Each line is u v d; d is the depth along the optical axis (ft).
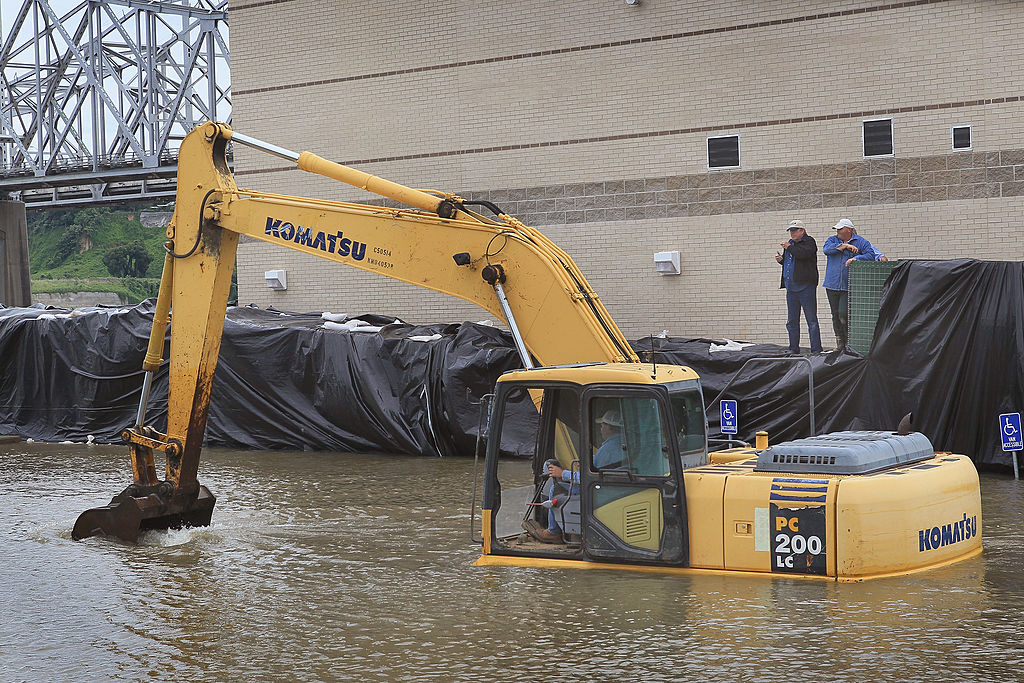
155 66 159.12
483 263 35.50
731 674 22.06
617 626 25.16
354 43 72.84
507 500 31.71
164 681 23.24
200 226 38.47
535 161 67.62
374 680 22.74
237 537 37.81
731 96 62.03
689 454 30.37
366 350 59.88
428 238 36.32
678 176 63.62
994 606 25.81
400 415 58.59
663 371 30.35
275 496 46.06
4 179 173.47
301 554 34.88
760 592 27.12
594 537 29.99
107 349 66.59
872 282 49.57
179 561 34.47
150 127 158.10
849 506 27.45
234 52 76.54
